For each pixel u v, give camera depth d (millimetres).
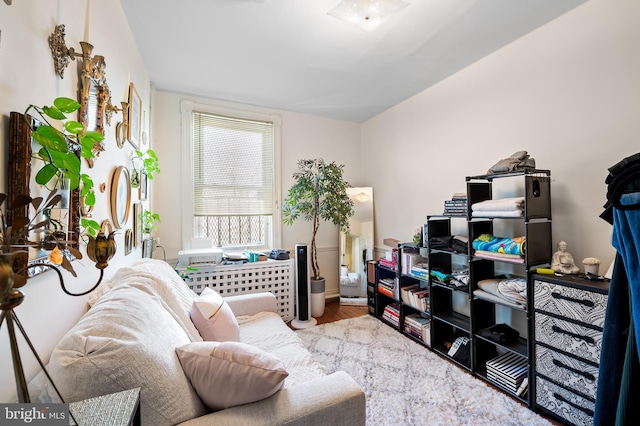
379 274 3137
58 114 736
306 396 954
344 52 2270
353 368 2109
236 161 3330
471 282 2068
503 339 1890
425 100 2959
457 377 1998
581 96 1753
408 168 3201
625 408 972
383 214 3625
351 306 3582
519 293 1780
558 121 1868
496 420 1582
